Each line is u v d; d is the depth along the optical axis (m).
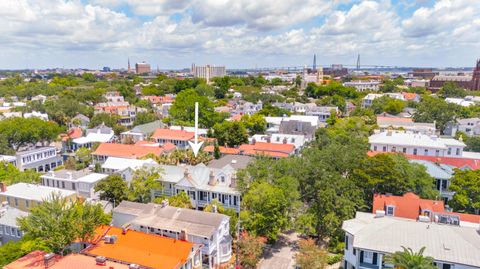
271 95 189.00
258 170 55.62
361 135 96.50
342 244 47.47
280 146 85.81
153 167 62.19
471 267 33.84
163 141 104.19
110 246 40.69
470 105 135.00
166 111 156.75
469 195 53.28
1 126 90.88
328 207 48.72
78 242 43.03
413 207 47.91
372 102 159.50
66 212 41.25
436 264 35.12
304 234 51.16
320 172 53.00
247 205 49.34
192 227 44.16
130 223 46.31
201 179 61.28
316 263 40.69
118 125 123.75
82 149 91.69
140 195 58.78
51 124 101.75
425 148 82.81
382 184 54.66
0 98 184.62
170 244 40.47
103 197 57.88
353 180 55.38
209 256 43.22
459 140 87.31
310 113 148.25
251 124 114.62
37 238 41.56
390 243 37.50
